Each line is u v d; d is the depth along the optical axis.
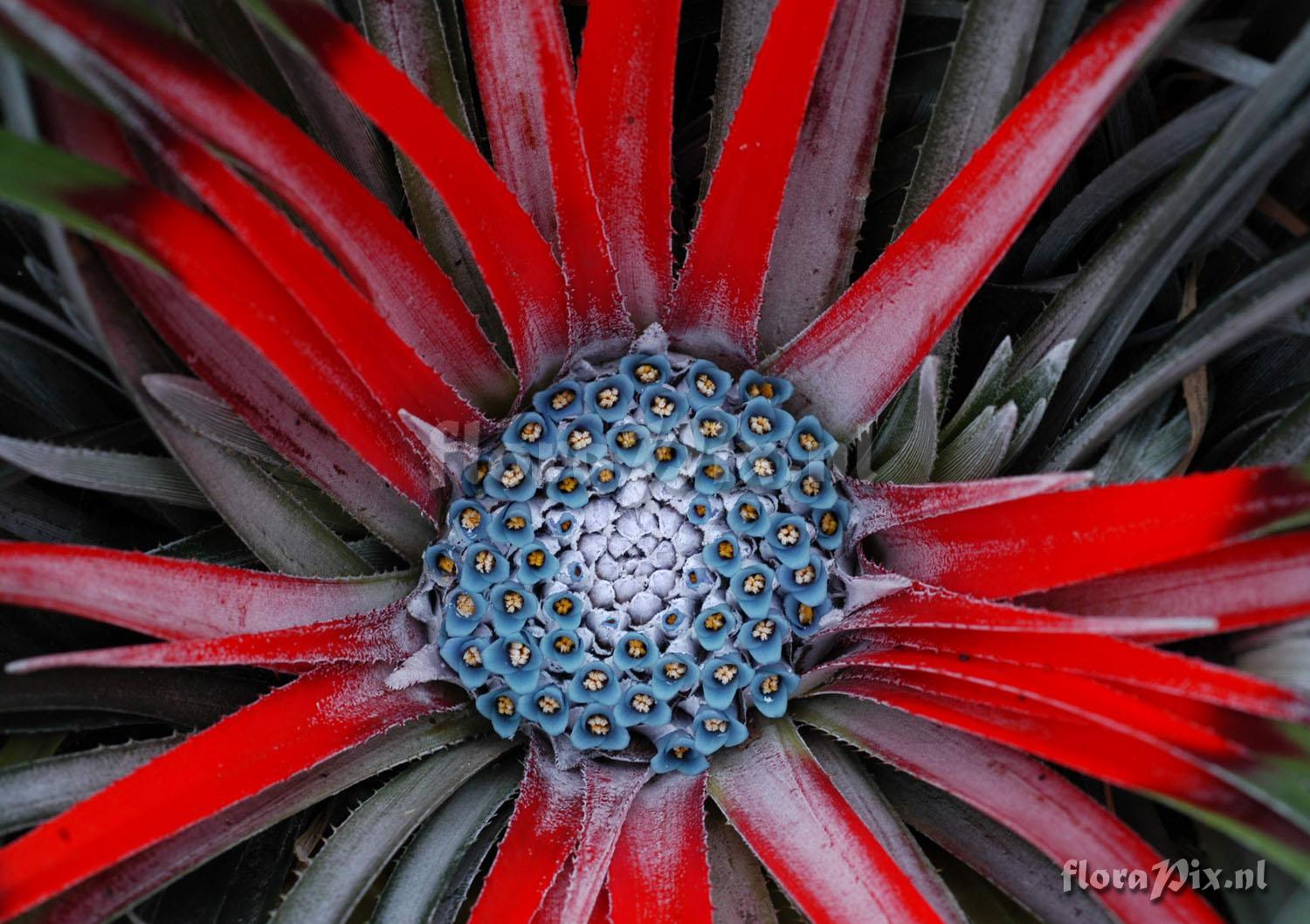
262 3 0.34
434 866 0.37
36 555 0.35
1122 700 0.34
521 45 0.37
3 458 0.37
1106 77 0.35
